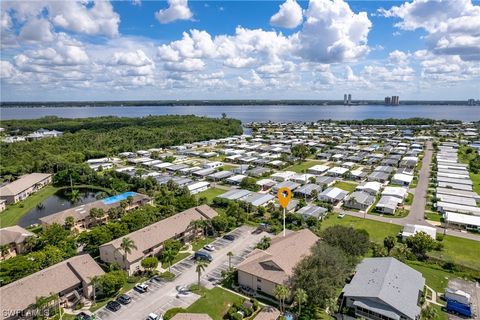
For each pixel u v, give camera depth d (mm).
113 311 70438
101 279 73500
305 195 148250
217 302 73500
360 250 82625
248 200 137500
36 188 171000
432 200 142250
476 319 66875
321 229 113312
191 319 62781
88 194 167000
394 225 117812
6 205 146000
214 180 180375
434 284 79875
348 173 183500
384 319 65750
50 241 98625
